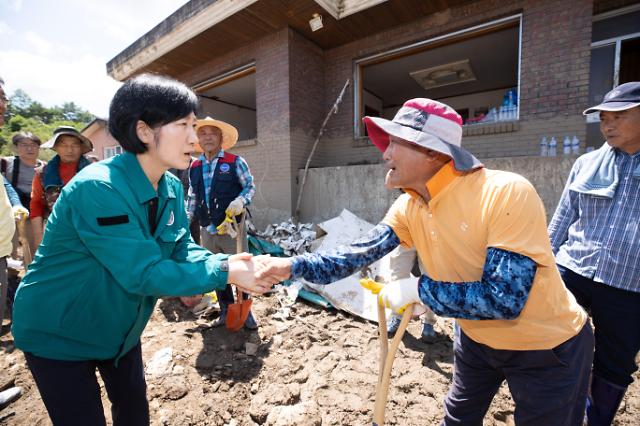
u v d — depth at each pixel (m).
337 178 5.64
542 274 1.02
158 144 1.11
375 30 5.86
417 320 3.10
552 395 1.10
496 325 1.12
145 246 1.05
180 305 3.42
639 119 1.51
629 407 2.05
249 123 10.70
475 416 1.41
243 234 2.96
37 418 1.97
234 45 6.41
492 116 5.40
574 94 4.36
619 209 1.62
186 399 2.11
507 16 4.79
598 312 1.71
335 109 5.97
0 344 2.76
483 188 1.04
